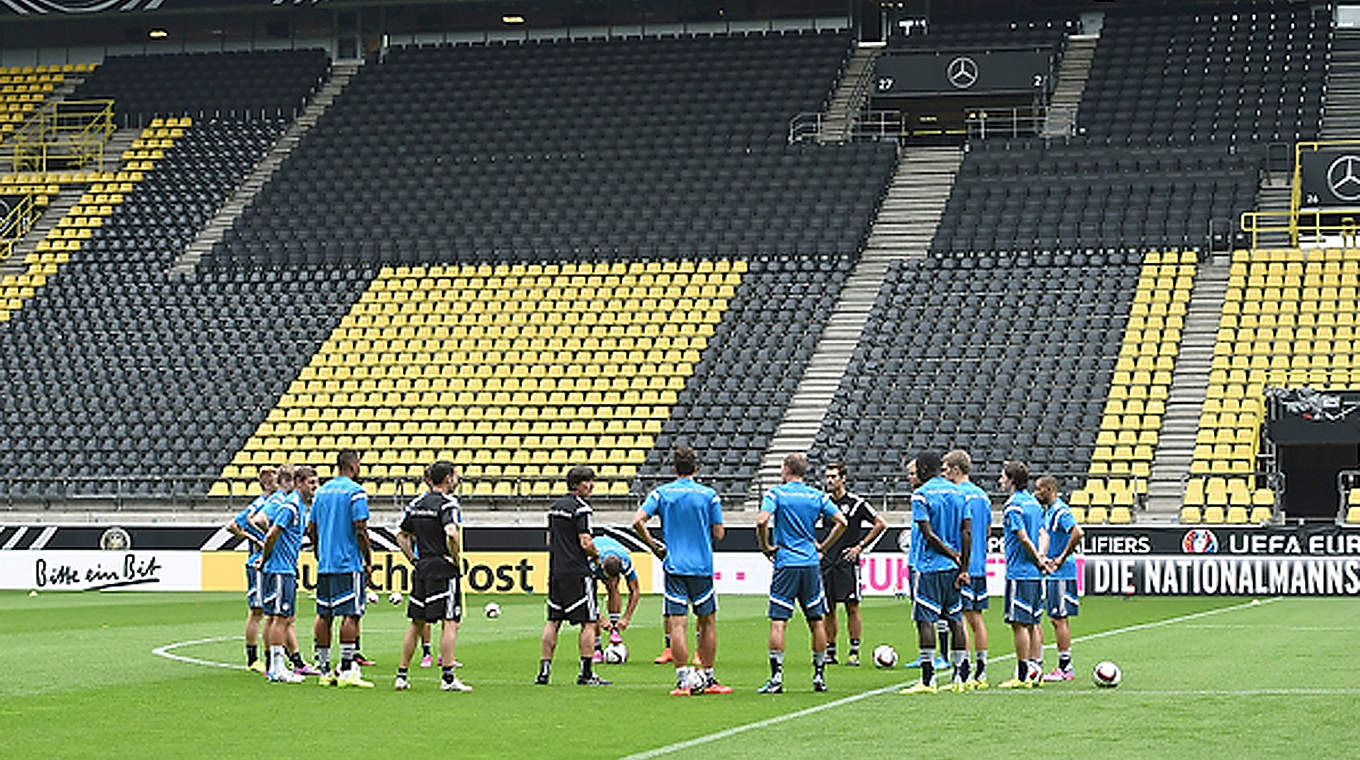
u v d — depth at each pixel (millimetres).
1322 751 13734
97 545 41719
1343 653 22812
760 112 61062
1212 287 49219
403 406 49406
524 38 67688
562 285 53875
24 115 65875
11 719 16312
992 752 13750
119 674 20984
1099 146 56094
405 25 68188
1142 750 13812
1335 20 61625
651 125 61312
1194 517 40250
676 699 17875
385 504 45875
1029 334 48250
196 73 66625
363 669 21766
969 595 18656
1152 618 30234
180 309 54938
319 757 13781
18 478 47344
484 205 58375
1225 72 59000
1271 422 39625
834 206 55562
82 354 53281
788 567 18484
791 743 14359
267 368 51719
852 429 45844
